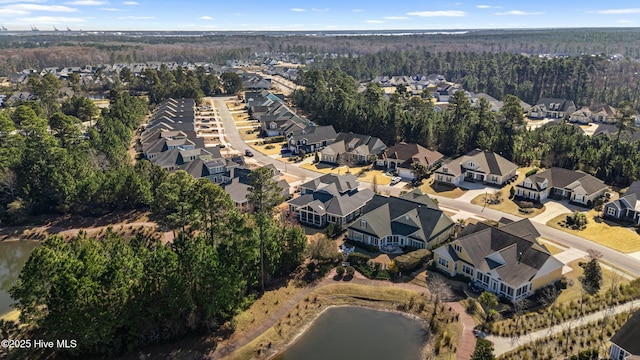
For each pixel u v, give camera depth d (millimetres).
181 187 71062
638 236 68375
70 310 42062
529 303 51969
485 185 92688
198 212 57344
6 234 79000
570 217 73938
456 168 94625
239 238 52438
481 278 55969
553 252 64625
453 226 69625
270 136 140500
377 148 113688
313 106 160625
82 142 108250
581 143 103438
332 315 52844
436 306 52219
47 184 84000
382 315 52469
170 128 136625
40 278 43188
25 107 125500
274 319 51656
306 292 56594
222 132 146250
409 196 76875
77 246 54156
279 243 58438
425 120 117938
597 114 155125
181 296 46906
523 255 55219
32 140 97125
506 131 111875
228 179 94312
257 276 56250
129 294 45281
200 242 49156
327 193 78250
